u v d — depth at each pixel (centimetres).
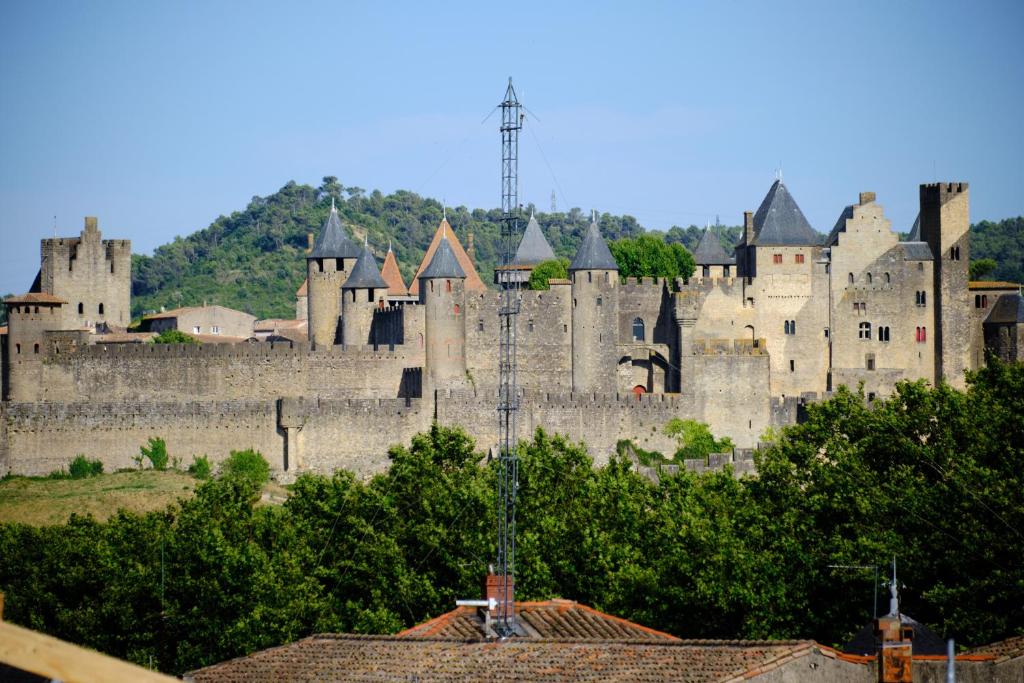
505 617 13950
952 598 18250
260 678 12394
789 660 11369
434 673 12088
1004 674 11819
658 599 18762
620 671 11669
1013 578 18475
